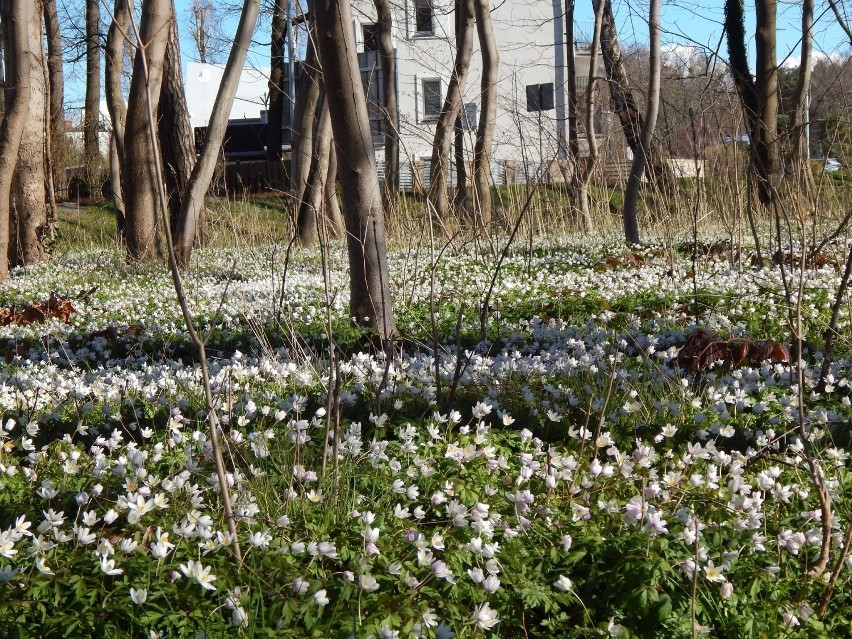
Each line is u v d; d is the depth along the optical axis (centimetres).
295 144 1892
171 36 2073
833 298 887
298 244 1761
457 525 375
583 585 357
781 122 1756
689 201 1545
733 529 380
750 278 1018
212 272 1509
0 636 313
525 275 1227
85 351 862
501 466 438
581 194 1750
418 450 482
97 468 430
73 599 328
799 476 451
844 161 1045
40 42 1878
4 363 785
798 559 382
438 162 1327
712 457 448
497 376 623
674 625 332
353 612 322
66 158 3394
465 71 1820
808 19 1442
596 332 795
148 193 1662
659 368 623
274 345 854
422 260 1398
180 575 333
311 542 358
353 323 846
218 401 565
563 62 3194
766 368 615
